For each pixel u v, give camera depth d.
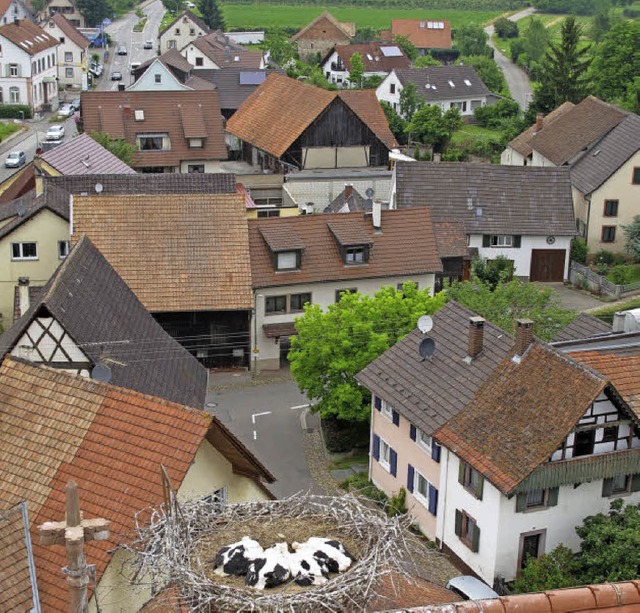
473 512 33.75
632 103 103.12
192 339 51.91
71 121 111.62
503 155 89.62
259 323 52.53
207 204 53.44
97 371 30.17
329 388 43.62
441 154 99.81
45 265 54.53
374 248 54.69
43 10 168.38
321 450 44.59
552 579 29.97
